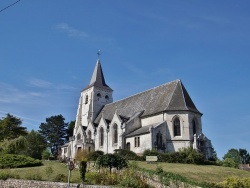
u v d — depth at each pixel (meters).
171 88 63.16
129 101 73.38
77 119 86.19
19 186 31.75
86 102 84.94
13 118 79.62
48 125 112.25
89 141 70.56
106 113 77.75
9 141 61.06
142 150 56.00
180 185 29.33
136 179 30.64
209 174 39.91
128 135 60.38
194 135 56.03
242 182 32.09
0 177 33.91
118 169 34.22
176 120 57.94
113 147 63.16
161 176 30.78
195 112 58.81
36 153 62.75
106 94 85.50
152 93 67.81
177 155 50.78
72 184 28.59
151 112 61.69
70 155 78.00
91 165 38.53
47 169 36.78
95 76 86.75
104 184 30.31
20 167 44.41
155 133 55.50
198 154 50.72
